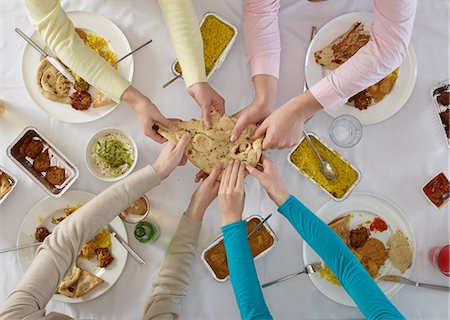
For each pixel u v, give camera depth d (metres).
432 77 1.21
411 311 1.17
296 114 1.11
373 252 1.16
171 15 1.11
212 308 1.16
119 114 1.19
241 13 1.20
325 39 1.19
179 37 1.11
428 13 1.20
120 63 1.18
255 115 1.13
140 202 1.16
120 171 1.16
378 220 1.18
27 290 0.97
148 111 1.10
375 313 0.97
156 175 1.07
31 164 1.16
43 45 1.18
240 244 1.02
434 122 1.20
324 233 1.03
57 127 1.19
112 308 1.16
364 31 1.18
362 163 1.20
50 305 1.15
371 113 1.18
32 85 1.17
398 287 1.15
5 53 1.19
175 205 1.19
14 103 1.19
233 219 1.05
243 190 1.07
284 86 1.21
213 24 1.18
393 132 1.20
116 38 1.18
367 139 1.20
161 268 1.12
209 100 1.10
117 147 1.16
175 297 1.09
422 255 1.19
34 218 1.15
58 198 1.15
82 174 1.18
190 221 1.12
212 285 1.16
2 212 1.17
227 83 1.20
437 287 1.15
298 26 1.21
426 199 1.20
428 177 1.20
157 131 1.12
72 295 1.13
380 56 1.08
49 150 1.16
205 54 1.17
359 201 1.18
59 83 1.16
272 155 1.19
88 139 1.19
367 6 1.20
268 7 1.16
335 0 1.21
